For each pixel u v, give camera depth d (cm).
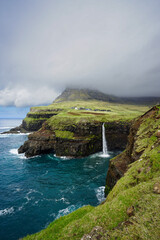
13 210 2941
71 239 1041
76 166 5675
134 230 905
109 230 988
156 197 1107
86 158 6756
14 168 5478
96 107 18825
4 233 2377
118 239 883
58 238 1113
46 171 5159
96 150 7844
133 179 1605
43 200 3288
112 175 3125
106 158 6756
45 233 1303
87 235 973
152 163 1567
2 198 3394
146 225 915
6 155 7312
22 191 3725
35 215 2788
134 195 1230
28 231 2414
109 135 8362
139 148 2430
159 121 2636
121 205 1179
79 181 4300
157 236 827
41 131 8762
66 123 8444
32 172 5075
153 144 2108
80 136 7600
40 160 6525
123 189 1533
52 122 9062
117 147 8350
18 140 11469
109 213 1153
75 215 1501
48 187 3934
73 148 6931
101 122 8444
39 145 7538
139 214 1016
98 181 4297
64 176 4697
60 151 7288
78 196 3438
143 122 3247
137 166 1827
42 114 16512
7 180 4412
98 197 3378
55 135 7825
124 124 8269
